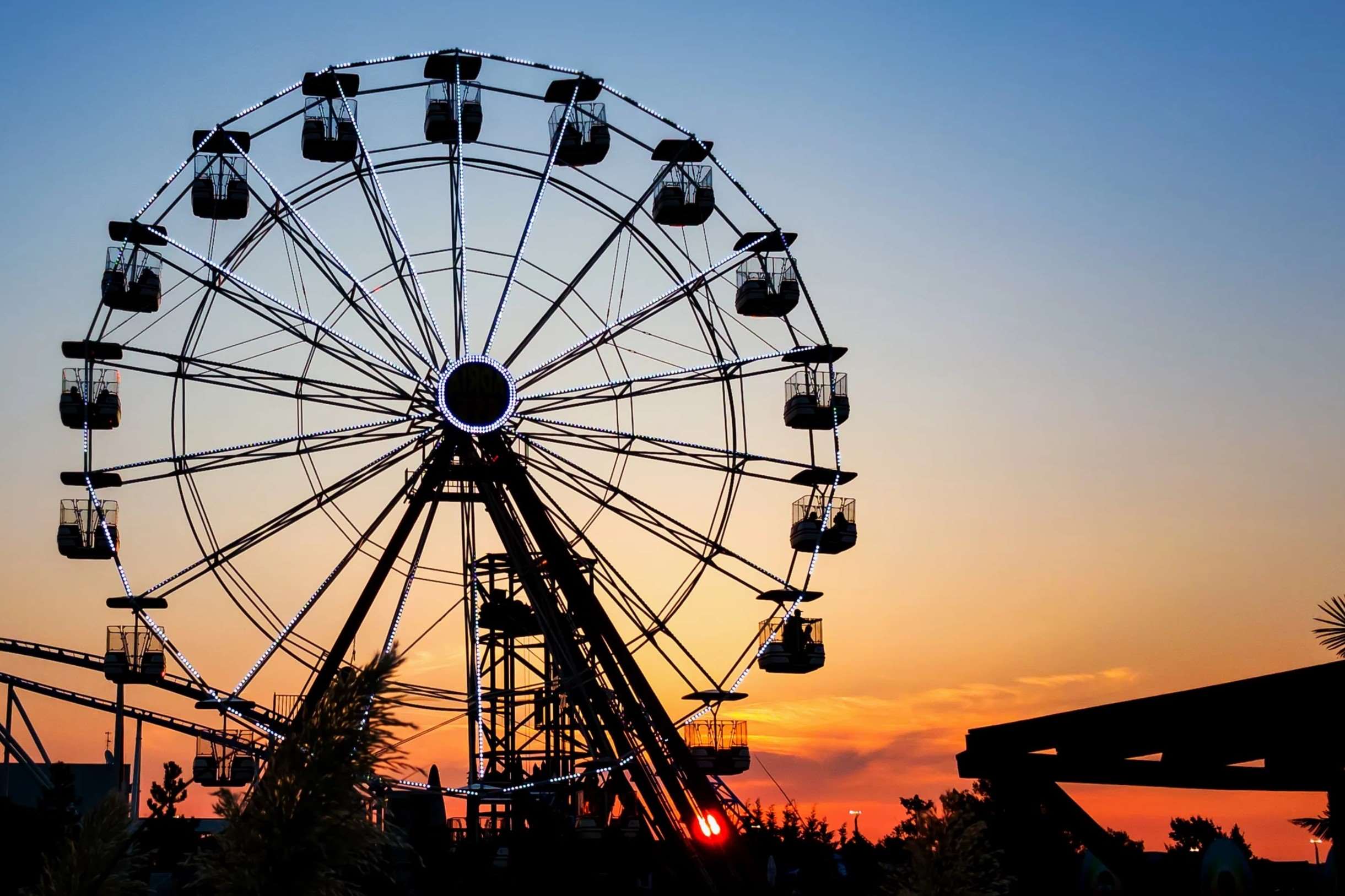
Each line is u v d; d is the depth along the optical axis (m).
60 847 4.91
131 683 52.31
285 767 4.48
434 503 48.72
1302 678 8.88
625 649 49.16
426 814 55.22
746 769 51.16
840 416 53.72
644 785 50.94
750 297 54.84
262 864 4.36
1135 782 11.06
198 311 49.12
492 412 47.56
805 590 51.09
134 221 48.84
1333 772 9.57
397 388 48.94
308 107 53.66
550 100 55.06
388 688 4.59
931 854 5.47
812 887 55.09
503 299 48.59
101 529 48.94
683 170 54.88
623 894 55.41
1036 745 11.23
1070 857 11.14
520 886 53.88
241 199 53.19
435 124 53.62
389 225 49.56
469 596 49.22
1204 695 9.59
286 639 45.84
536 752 58.91
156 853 4.94
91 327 48.97
